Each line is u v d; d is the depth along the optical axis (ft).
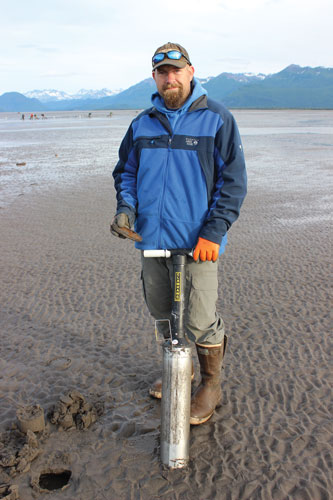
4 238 24.14
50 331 13.51
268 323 13.75
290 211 29.73
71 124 205.77
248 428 8.95
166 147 7.97
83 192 37.01
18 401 9.98
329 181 41.27
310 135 103.04
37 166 54.70
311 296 15.74
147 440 8.63
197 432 8.86
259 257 20.24
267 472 7.80
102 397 10.06
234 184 7.90
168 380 7.50
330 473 7.77
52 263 19.95
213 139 7.75
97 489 7.52
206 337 8.61
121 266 19.42
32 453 8.12
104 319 14.28
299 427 8.96
